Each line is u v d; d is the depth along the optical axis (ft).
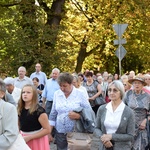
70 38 119.55
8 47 90.38
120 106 24.49
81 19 114.52
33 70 88.33
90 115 28.25
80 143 27.50
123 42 67.92
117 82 24.62
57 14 98.84
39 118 24.12
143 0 102.99
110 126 24.39
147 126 31.01
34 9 93.20
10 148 19.56
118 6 107.24
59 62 92.22
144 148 30.99
